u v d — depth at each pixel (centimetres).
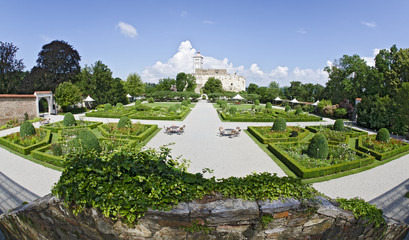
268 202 382
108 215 356
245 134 1889
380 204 796
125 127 1806
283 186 409
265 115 2894
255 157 1266
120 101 4612
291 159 1121
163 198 364
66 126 1975
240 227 370
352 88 3803
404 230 571
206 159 1219
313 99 6106
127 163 385
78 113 3434
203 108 4266
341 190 889
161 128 2083
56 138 1636
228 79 9656
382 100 2441
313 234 403
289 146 1369
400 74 2620
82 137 1112
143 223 364
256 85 7338
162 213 356
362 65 3753
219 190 402
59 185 405
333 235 416
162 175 396
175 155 1274
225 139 1694
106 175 381
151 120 2581
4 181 920
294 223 388
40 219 457
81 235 411
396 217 723
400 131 2164
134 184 374
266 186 407
